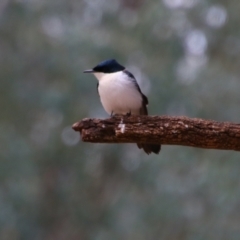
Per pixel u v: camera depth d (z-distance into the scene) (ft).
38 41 53.93
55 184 57.62
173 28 53.93
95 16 57.47
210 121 22.90
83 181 57.67
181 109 52.54
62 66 52.60
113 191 58.13
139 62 54.03
